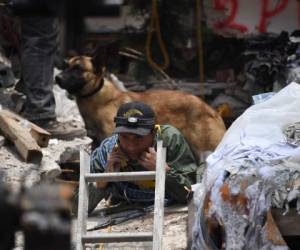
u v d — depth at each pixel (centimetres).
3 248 334
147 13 1841
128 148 909
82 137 1334
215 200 740
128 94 1504
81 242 787
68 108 1495
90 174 842
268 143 817
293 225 727
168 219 952
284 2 1970
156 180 825
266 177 732
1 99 1408
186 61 1919
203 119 1510
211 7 1953
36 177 1066
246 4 1981
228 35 1952
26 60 1326
